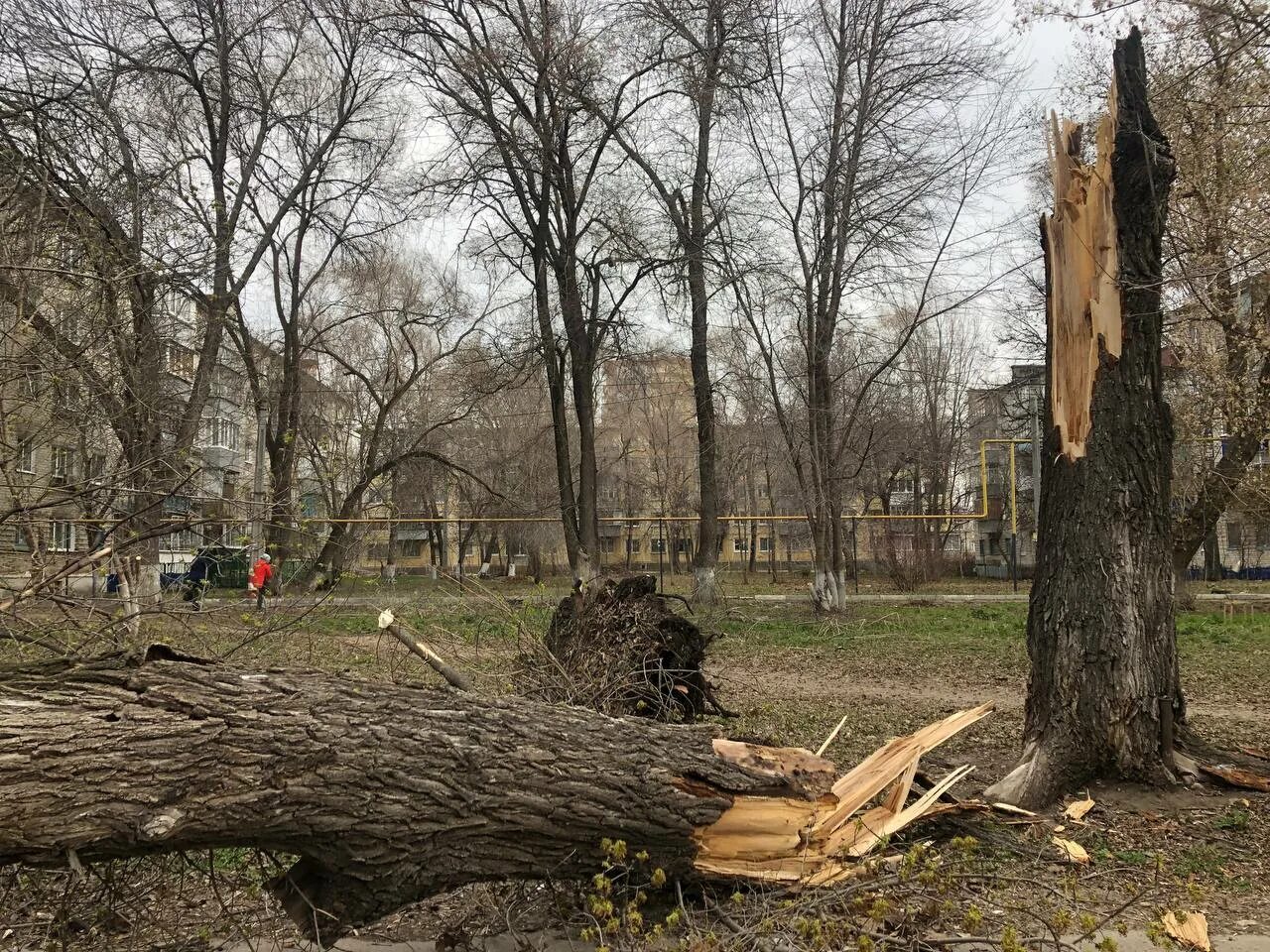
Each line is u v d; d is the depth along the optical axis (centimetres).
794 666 1178
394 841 294
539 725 335
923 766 619
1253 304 1454
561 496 1991
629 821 327
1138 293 544
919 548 2534
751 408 2425
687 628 729
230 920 361
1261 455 1953
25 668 293
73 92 1158
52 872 333
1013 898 379
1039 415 2448
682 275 1812
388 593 1159
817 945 289
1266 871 420
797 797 355
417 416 2777
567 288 1888
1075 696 527
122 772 258
